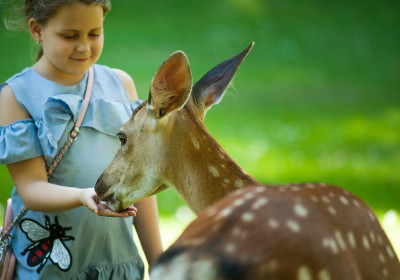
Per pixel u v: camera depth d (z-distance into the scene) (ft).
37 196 17.22
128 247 18.67
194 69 62.13
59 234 17.81
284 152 43.09
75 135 17.80
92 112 18.04
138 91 53.98
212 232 11.14
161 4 79.15
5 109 17.75
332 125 49.49
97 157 17.95
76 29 17.17
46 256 17.76
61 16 17.10
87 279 18.21
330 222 11.85
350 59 68.03
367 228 12.64
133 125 16.29
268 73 63.62
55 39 17.31
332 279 11.14
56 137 17.39
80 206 17.52
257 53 68.54
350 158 42.19
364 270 12.22
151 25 73.67
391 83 61.67
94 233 18.03
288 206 11.62
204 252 10.90
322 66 66.03
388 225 31.14
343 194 12.91
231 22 75.31
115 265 18.44
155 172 16.14
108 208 16.53
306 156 42.47
